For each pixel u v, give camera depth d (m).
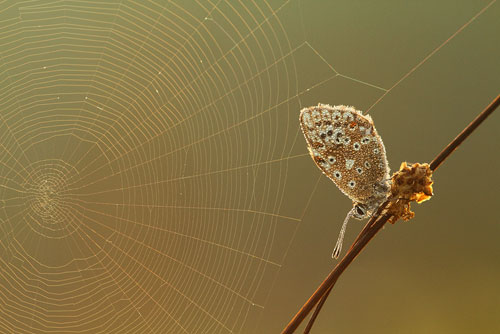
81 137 0.71
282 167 0.76
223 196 0.71
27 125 0.71
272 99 0.69
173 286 0.72
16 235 0.73
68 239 0.74
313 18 0.76
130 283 0.74
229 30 0.71
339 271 0.28
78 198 0.73
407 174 0.28
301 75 0.71
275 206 0.77
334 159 0.29
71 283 0.74
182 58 0.69
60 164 0.72
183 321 0.70
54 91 0.72
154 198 0.72
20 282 0.73
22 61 0.71
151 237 0.72
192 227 0.66
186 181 0.68
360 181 0.29
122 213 0.74
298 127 0.69
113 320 0.69
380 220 0.28
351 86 0.75
